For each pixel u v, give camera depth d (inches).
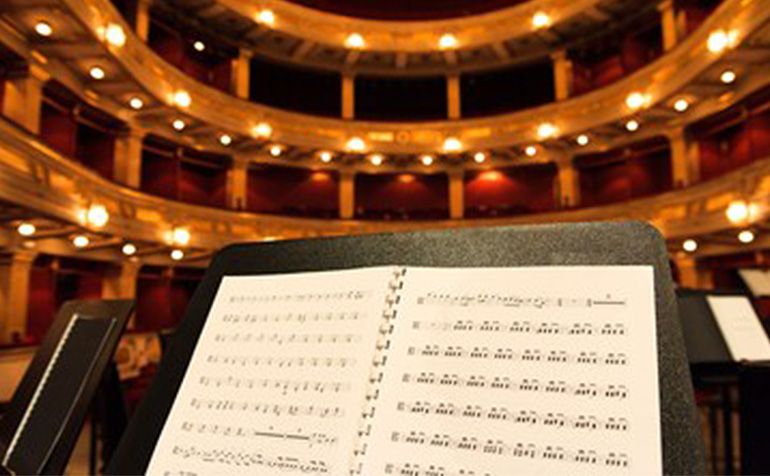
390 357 30.6
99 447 187.5
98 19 253.9
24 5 227.8
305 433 30.0
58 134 302.5
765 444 72.6
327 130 439.5
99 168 341.4
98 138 344.2
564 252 31.0
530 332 28.9
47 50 262.4
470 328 30.1
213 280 40.5
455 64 474.6
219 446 31.5
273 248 40.2
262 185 457.1
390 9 467.5
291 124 428.8
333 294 34.6
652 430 24.9
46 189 221.1
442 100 494.6
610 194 421.1
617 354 27.0
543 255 31.4
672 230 313.1
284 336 34.4
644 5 386.9
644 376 26.1
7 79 257.1
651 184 396.5
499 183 465.4
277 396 32.0
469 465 26.3
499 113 443.8
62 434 53.2
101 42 256.1
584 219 378.3
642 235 30.3
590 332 28.0
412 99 494.9
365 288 33.7
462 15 459.2
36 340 260.5
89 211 258.1
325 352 32.4
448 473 26.3
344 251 37.2
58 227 257.3
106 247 318.0
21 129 206.7
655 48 408.5
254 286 38.1
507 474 25.5
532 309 29.6
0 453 55.4
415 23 443.8
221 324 37.0
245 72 438.0
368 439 28.4
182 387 34.9
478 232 34.0
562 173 426.9
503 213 439.5
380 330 31.7
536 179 458.9
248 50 441.1
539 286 30.2
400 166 462.3
